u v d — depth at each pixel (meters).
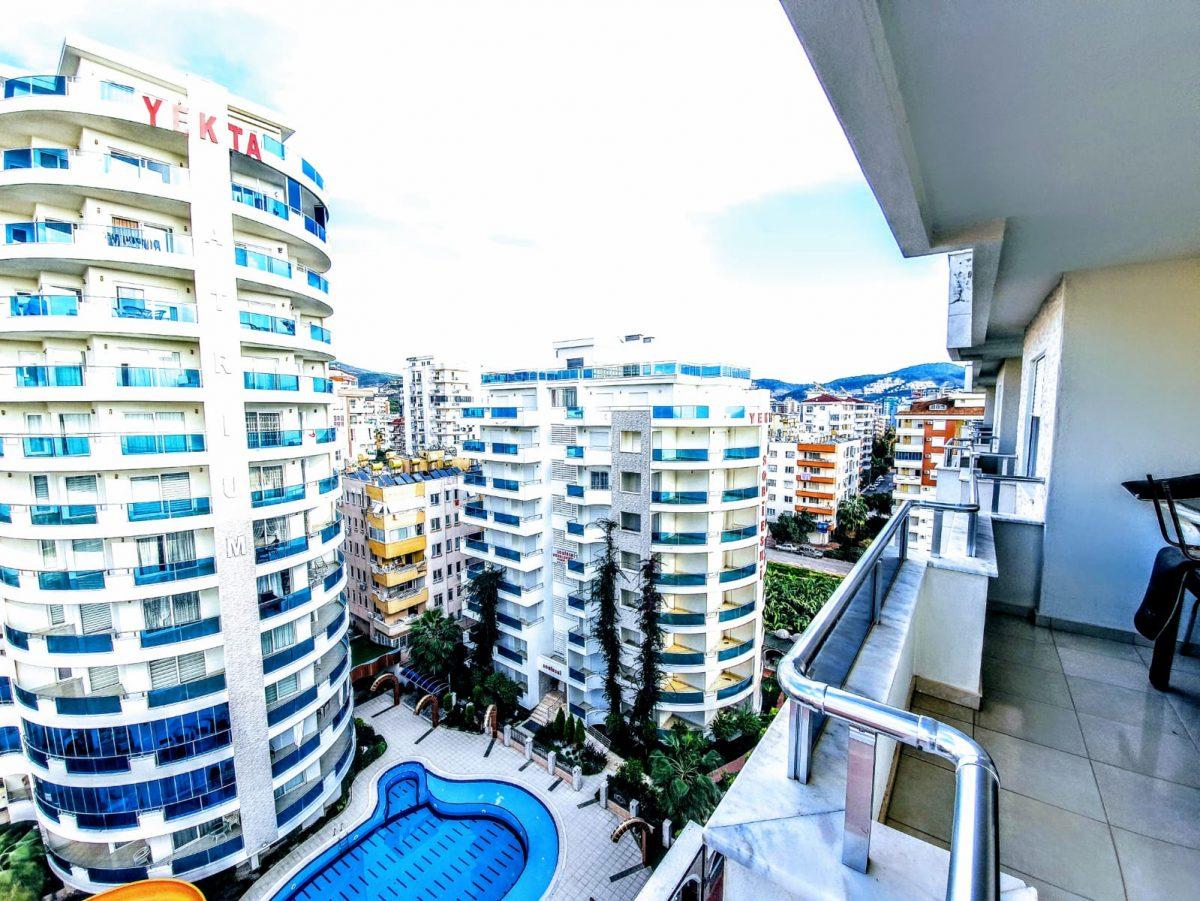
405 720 20.55
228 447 11.95
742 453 18.84
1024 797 2.84
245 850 12.87
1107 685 3.81
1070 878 2.36
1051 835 2.58
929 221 3.43
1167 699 3.59
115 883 11.80
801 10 1.67
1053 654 4.37
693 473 18.81
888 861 1.39
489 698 20.38
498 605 22.45
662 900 3.92
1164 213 3.30
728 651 18.95
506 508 21.81
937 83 2.11
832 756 1.80
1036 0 1.66
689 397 19.22
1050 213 3.32
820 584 32.41
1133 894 2.26
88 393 10.56
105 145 10.88
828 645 2.61
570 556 21.16
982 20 1.77
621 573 18.66
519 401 22.80
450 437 62.91
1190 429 4.41
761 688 22.53
